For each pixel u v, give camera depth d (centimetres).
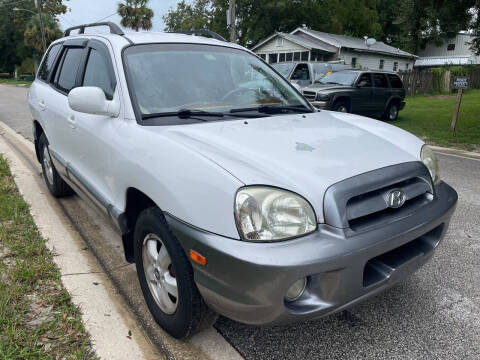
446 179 630
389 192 221
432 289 310
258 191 195
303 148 239
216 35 381
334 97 1126
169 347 240
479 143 917
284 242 191
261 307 190
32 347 227
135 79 284
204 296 209
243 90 322
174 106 281
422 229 227
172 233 223
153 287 254
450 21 1145
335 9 3847
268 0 3456
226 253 188
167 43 322
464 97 2381
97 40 345
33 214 414
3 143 743
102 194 299
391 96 1292
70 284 291
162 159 229
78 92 273
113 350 231
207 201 201
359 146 254
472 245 391
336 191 204
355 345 246
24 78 4838
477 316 276
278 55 3084
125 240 280
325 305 200
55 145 410
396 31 4694
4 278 294
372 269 220
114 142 272
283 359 234
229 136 249
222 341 247
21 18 5347
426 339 252
